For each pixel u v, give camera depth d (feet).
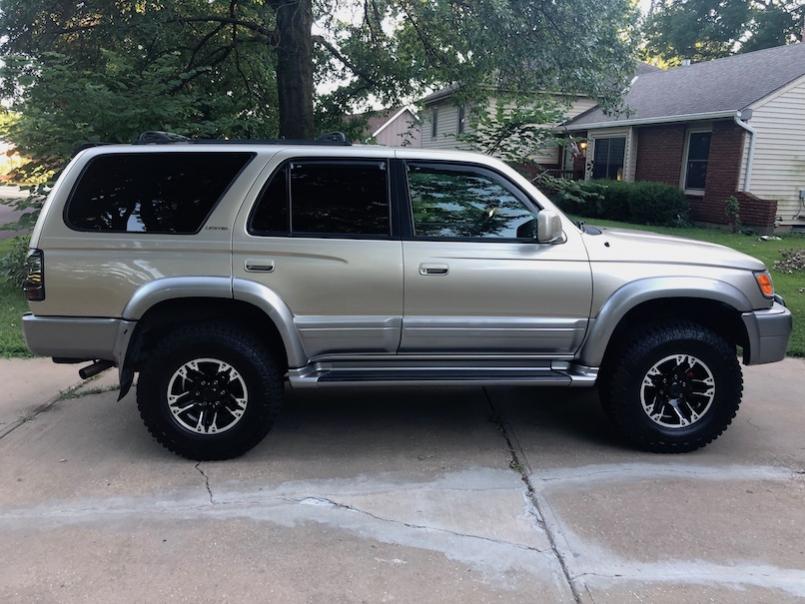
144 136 13.65
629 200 56.03
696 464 13.26
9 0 28.48
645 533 10.66
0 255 36.52
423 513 11.30
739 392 13.53
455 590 9.24
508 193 13.35
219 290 12.55
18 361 20.07
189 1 33.24
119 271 12.60
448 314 13.10
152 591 9.16
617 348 13.60
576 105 73.51
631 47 29.19
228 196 12.78
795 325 23.27
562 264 13.15
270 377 12.92
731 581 9.44
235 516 11.15
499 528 10.82
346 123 37.76
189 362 12.73
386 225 13.08
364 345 13.20
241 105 33.35
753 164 51.44
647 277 13.23
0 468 12.89
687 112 54.85
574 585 9.35
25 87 25.70
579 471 12.92
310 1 29.27
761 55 60.95
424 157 13.21
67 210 12.75
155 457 13.42
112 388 17.67
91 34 31.09
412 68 34.04
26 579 9.39
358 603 8.96
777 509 11.46
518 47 26.50
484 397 17.35
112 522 10.93
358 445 14.14
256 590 9.20
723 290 13.28
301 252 12.73
